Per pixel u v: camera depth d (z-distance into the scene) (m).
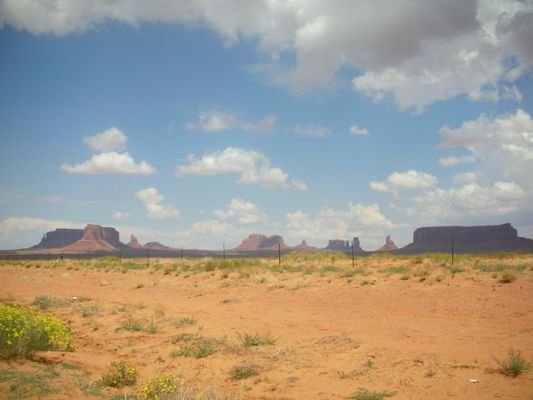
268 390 8.97
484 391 8.14
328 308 18.08
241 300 21.19
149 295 25.31
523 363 9.15
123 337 14.36
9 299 23.81
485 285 19.95
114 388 8.79
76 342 13.95
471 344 11.39
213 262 39.22
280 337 13.35
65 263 62.97
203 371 10.39
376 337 12.75
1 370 8.78
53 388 8.02
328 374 9.70
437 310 16.27
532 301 16.20
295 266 36.16
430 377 9.06
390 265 33.72
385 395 8.27
